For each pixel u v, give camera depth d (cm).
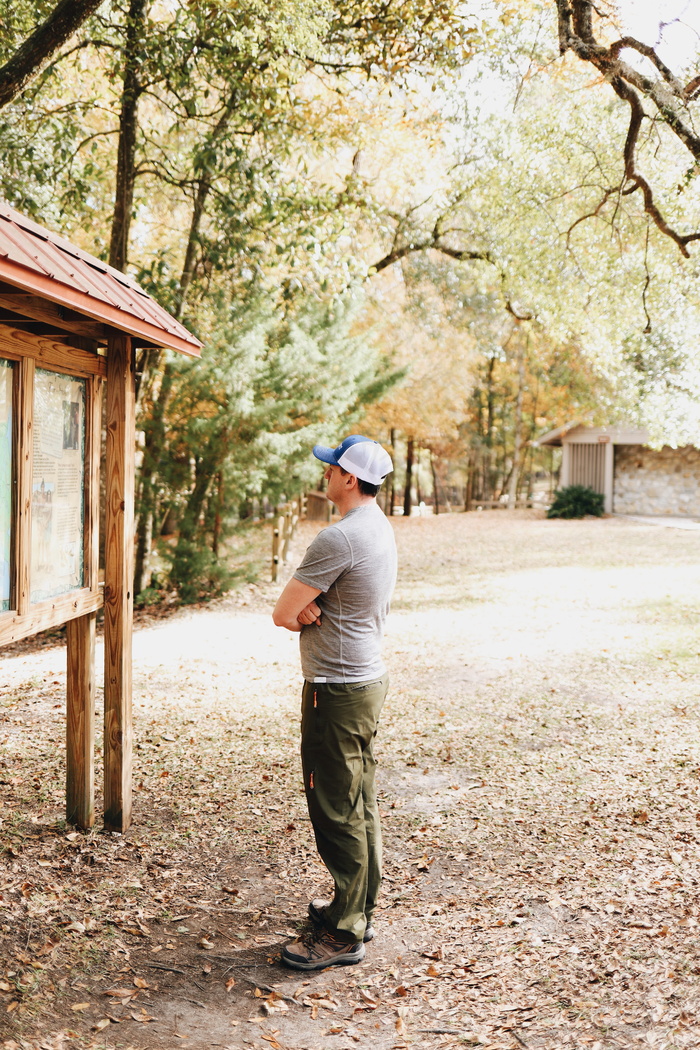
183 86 912
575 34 755
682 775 494
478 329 1830
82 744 421
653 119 782
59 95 1052
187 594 1172
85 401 407
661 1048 246
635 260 1094
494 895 357
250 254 1043
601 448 2788
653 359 1108
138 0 891
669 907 332
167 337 380
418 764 536
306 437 1188
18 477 334
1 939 318
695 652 817
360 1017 278
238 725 623
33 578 354
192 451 1124
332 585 300
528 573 1434
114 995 289
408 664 827
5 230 288
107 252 1043
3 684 744
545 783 493
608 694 689
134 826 432
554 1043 254
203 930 334
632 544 1814
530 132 1071
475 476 3969
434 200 1555
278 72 866
